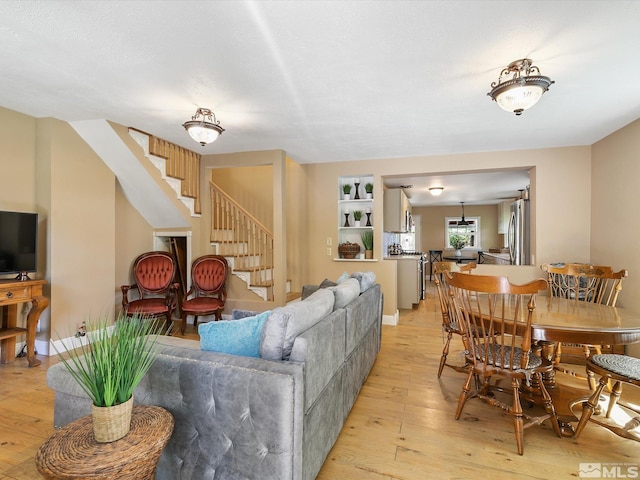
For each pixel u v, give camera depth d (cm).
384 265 474
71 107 297
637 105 281
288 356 153
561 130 346
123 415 119
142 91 261
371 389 266
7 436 199
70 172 344
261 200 607
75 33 185
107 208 385
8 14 168
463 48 198
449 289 262
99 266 375
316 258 508
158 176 400
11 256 292
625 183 329
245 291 471
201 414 142
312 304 178
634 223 315
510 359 198
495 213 986
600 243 372
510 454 186
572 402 219
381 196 478
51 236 327
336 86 248
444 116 309
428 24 175
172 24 176
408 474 169
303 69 224
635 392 258
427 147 414
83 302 357
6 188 308
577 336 187
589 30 179
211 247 488
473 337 224
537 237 411
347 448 190
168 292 423
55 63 218
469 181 605
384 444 194
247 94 263
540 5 160
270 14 167
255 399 133
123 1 158
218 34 185
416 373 298
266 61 214
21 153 319
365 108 290
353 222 514
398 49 199
